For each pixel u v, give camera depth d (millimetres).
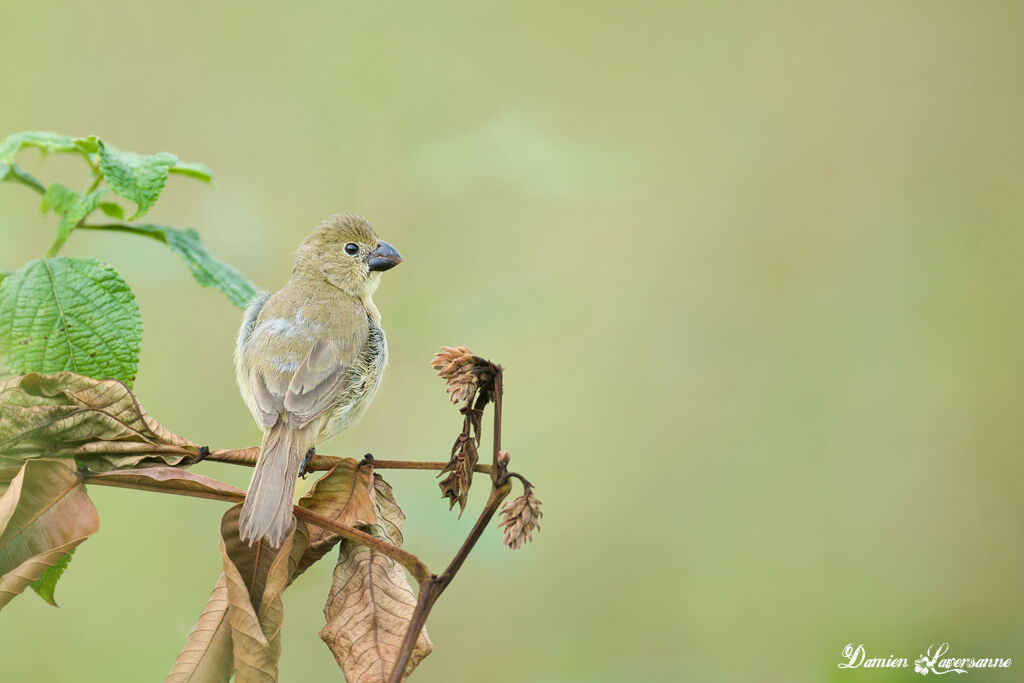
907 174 15203
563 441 12961
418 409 10672
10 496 4996
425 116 11602
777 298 14836
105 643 9914
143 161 6055
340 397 7621
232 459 5660
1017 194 14875
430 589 4742
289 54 12328
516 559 8789
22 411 5242
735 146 15391
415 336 9977
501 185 10367
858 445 13883
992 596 13125
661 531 13070
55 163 12023
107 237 9422
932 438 13930
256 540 5008
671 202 15016
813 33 15484
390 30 12242
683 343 14375
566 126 15000
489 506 4836
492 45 14070
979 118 15164
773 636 12531
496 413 4930
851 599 12703
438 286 10758
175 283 9375
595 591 12586
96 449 5324
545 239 13617
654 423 13789
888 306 14422
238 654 4789
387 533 5383
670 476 13461
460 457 5137
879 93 15508
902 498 13578
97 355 5777
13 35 12766
